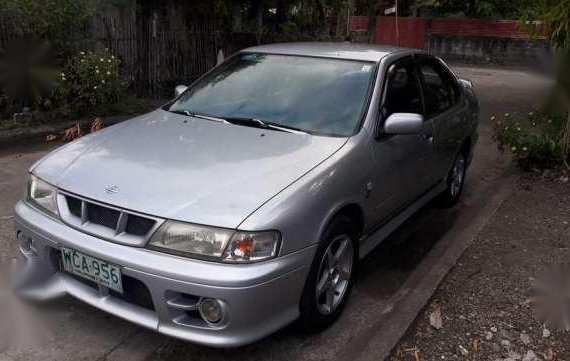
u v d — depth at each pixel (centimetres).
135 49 902
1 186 540
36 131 721
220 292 262
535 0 672
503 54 1867
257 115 384
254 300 268
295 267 285
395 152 387
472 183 634
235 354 308
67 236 293
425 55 481
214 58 1022
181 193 284
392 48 455
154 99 938
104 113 812
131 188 290
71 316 334
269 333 283
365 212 357
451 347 320
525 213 519
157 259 269
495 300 370
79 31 805
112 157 324
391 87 405
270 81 412
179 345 314
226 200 280
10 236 428
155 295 272
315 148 338
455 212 541
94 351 306
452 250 435
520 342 327
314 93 392
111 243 281
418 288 373
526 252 440
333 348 317
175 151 330
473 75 1619
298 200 290
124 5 872
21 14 717
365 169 349
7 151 664
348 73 402
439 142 465
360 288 387
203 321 275
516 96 1215
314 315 313
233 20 1149
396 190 400
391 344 312
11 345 306
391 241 468
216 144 341
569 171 624
